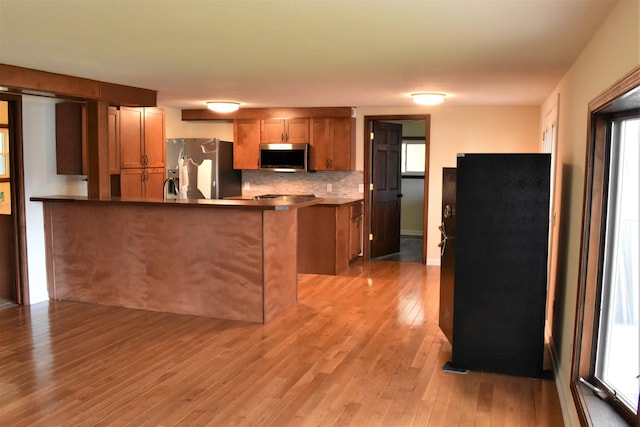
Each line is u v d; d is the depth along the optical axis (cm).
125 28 314
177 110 816
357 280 659
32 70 455
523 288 370
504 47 351
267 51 377
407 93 600
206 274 501
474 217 372
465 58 391
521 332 372
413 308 535
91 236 542
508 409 322
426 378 367
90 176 538
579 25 287
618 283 277
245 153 802
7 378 358
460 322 379
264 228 478
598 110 266
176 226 507
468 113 731
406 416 311
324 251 690
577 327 289
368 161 780
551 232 483
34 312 516
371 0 255
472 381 363
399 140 852
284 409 318
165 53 387
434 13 276
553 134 514
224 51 377
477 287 376
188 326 475
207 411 314
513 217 367
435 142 745
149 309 526
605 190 280
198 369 376
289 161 771
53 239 558
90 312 517
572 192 358
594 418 245
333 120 761
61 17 291
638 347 254
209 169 768
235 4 263
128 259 529
